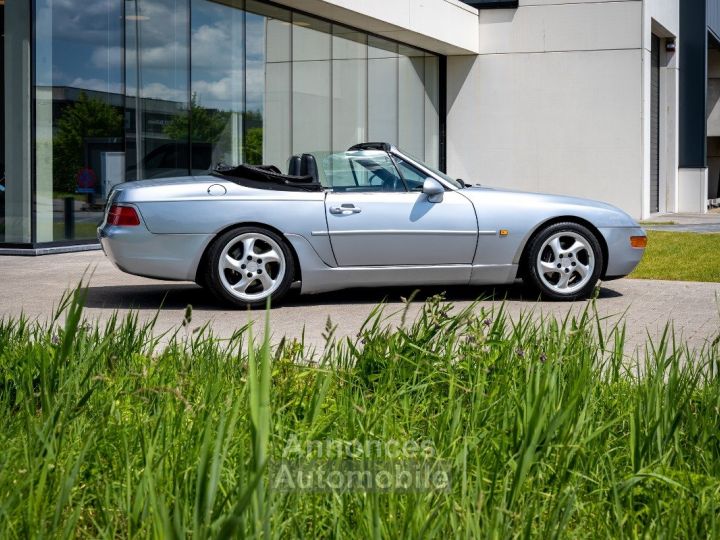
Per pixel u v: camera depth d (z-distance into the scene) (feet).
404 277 25.35
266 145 52.90
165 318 22.76
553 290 25.85
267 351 6.30
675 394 10.34
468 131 72.95
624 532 7.89
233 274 24.68
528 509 7.69
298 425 10.09
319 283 24.82
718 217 74.13
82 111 41.14
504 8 71.46
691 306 24.59
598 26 69.10
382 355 12.87
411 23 62.39
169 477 8.15
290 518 7.46
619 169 69.21
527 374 10.97
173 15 45.93
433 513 7.45
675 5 79.51
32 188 38.96
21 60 38.88
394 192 25.29
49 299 25.90
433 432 9.73
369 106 63.87
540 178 71.20
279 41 53.83
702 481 8.73
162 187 24.31
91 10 41.45
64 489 7.10
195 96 47.42
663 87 80.69
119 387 11.43
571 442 9.02
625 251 26.27
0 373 12.23
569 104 70.18
